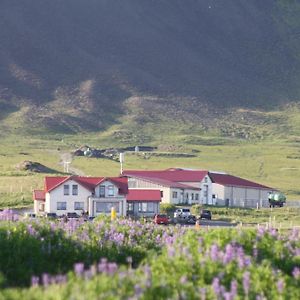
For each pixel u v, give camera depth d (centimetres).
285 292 6438
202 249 7344
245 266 6875
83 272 6550
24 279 7400
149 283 5912
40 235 8488
